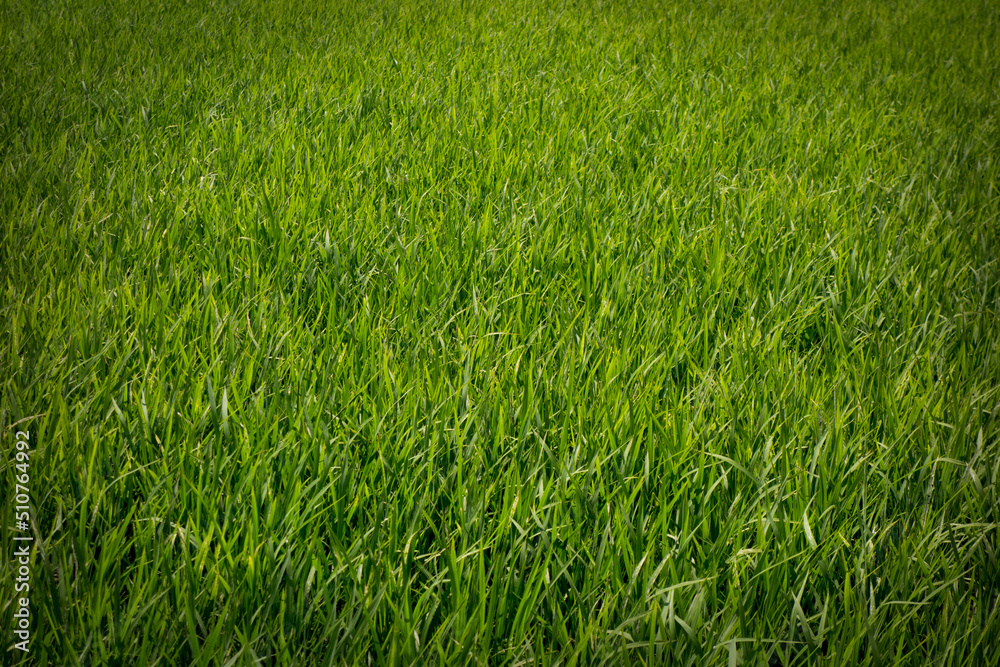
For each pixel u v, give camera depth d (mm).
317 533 1927
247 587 1737
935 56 7957
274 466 2119
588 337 2764
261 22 8133
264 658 1630
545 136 5070
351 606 1704
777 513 2051
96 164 4340
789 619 1812
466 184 4301
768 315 3037
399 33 7945
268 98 5520
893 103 6227
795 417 2396
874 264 3484
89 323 2705
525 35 8156
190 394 2391
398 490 2014
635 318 2865
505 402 2350
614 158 4832
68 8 8500
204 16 8148
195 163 4340
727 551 1960
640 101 5848
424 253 3424
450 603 1776
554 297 3115
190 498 2000
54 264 3180
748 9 10266
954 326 2928
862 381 2539
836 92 6414
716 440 2295
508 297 3062
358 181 4289
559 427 2363
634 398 2398
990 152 5035
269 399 2449
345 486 2033
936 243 3643
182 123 4965
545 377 2490
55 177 4035
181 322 2727
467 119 5363
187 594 1617
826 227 3887
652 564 1864
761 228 3785
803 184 4359
